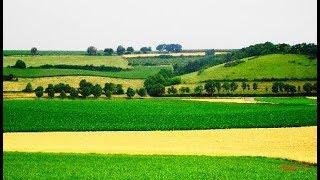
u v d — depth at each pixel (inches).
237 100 4891.7
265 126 2519.7
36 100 4793.3
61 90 5895.7
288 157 1624.0
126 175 1280.8
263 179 1235.9
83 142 2015.3
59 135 2252.7
